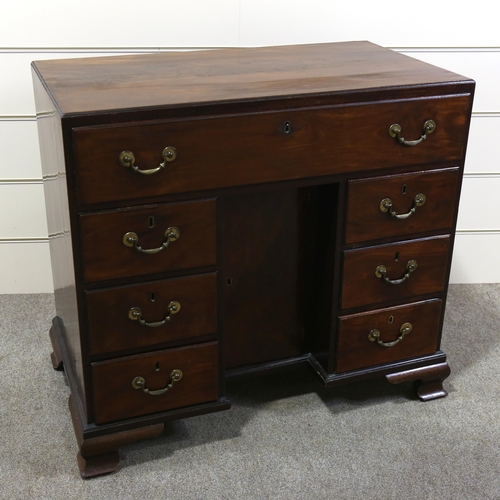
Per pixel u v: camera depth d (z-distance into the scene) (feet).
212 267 4.66
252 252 5.06
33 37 6.21
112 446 4.82
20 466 4.93
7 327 6.58
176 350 4.77
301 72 4.95
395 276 5.18
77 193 4.10
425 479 4.86
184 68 5.10
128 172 4.17
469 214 7.30
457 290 7.41
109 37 6.32
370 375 5.43
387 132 4.67
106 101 4.18
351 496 4.71
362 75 4.86
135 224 4.32
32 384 5.80
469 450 5.14
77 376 5.08
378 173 4.81
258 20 6.42
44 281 7.14
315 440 5.22
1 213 6.77
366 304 5.19
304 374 5.97
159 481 4.83
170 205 4.35
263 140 4.40
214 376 4.97
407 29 6.59
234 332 5.29
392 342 5.38
